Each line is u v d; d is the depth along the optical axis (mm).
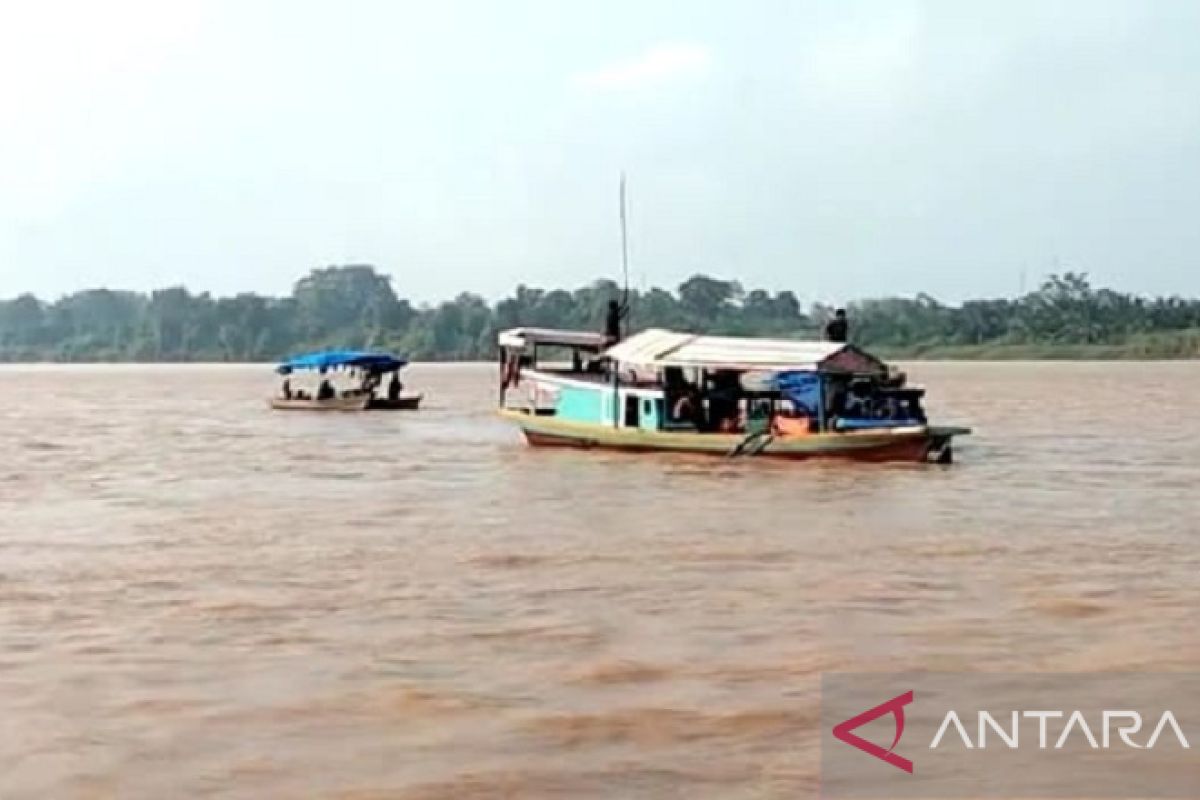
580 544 30359
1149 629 21859
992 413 81375
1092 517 34938
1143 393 107562
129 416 81562
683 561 28188
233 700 18078
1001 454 53375
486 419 78000
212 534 32125
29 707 17859
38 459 52344
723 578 26281
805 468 46156
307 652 20453
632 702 17844
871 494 39781
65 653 20484
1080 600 24078
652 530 32500
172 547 30141
